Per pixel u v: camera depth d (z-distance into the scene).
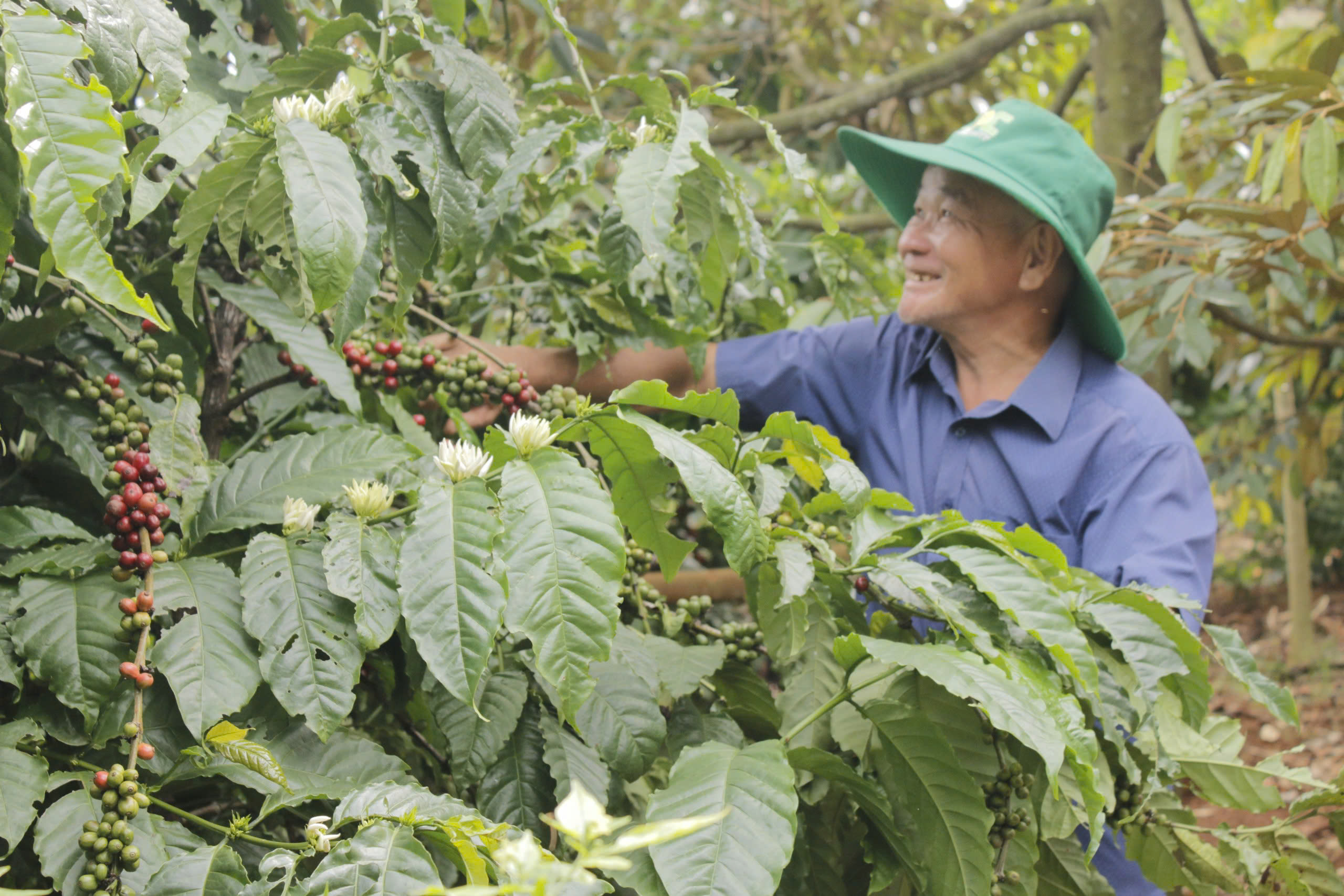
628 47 4.09
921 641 1.36
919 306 1.72
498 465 1.09
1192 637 1.25
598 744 1.13
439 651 0.89
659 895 0.92
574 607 0.92
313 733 1.03
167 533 1.12
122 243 1.43
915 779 1.15
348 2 1.44
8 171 0.91
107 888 0.83
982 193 1.67
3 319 1.19
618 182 1.23
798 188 4.00
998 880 1.17
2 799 0.84
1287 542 4.96
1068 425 1.67
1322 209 2.12
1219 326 3.52
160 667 0.91
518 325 1.96
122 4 1.00
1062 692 1.20
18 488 1.28
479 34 1.58
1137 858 1.42
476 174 1.23
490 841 0.80
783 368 1.87
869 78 4.50
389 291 1.64
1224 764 1.40
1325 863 1.37
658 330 1.62
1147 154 2.80
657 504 1.18
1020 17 3.31
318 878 0.78
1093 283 1.67
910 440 1.79
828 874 1.24
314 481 1.11
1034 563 1.29
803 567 1.14
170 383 1.18
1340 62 3.05
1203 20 5.78
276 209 1.14
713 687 1.36
